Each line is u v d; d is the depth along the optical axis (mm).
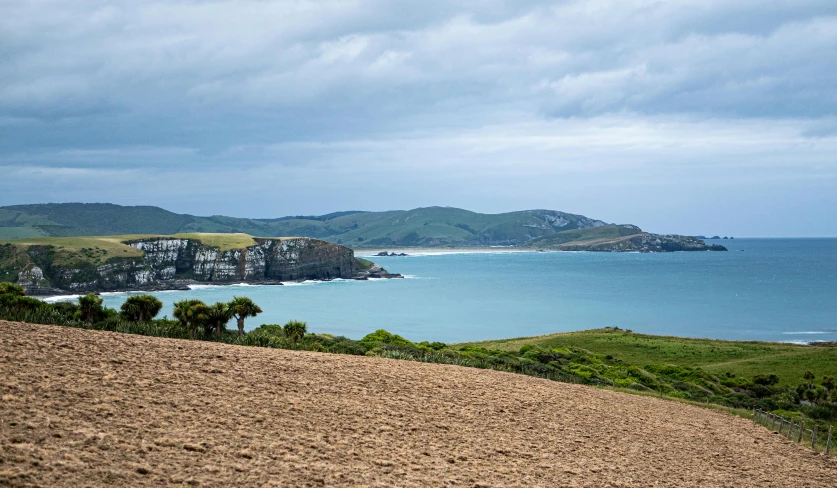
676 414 36969
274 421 21188
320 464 17531
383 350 50531
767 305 186250
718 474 23891
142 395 21344
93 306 48125
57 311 46344
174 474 14914
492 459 21078
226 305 49750
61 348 26547
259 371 28438
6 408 17484
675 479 22219
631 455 24781
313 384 27641
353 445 20094
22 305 46062
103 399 19984
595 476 20922
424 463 19344
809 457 29531
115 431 17250
